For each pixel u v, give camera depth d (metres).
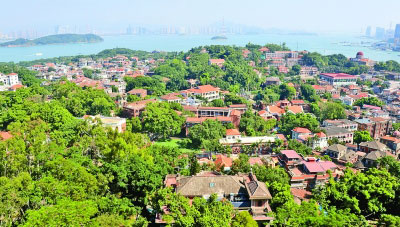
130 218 81.00
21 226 62.62
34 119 141.00
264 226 79.38
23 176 75.75
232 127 172.25
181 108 189.50
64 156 101.06
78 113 174.62
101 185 83.12
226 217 68.75
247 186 83.88
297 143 146.88
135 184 87.06
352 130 180.75
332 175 112.81
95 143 112.44
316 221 66.81
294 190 102.50
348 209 80.19
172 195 75.56
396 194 93.19
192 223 66.19
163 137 166.12
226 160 122.94
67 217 62.69
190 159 121.44
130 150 103.12
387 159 124.62
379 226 79.25
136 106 184.38
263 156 129.00
